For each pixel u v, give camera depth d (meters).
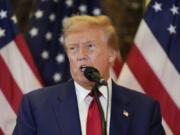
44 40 7.21
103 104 4.35
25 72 6.82
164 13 6.70
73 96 4.40
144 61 6.62
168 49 6.65
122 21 8.64
